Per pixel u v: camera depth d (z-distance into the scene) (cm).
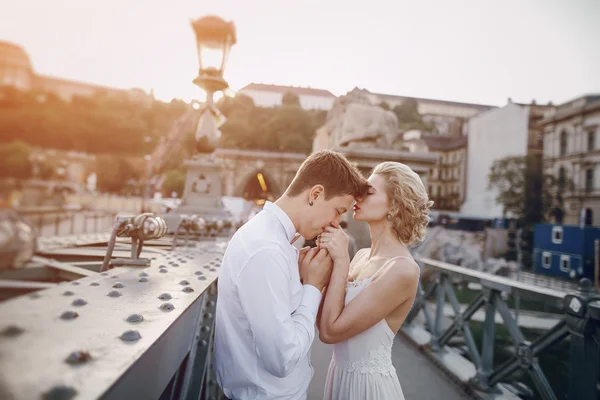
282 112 5644
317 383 299
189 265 179
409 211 153
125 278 133
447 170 6231
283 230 126
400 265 141
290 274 126
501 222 5075
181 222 256
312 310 126
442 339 403
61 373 53
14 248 47
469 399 302
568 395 236
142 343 68
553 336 252
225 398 130
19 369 52
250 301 110
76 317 80
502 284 302
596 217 4869
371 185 159
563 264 3841
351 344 149
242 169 5419
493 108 5716
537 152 5728
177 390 120
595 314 219
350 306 137
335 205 133
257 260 112
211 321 189
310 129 5675
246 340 120
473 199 5831
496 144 5625
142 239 165
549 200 5181
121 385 55
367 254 180
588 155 5056
